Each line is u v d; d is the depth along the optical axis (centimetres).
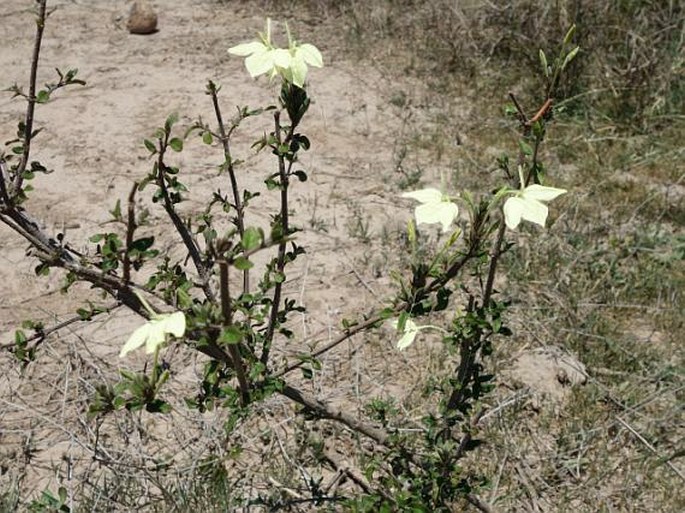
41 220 447
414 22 717
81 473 300
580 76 615
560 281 414
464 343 227
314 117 582
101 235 198
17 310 383
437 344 378
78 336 353
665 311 410
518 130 564
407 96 620
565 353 378
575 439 333
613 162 546
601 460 327
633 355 376
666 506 309
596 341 388
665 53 617
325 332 379
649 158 548
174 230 443
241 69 649
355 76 646
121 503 284
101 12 750
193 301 213
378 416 264
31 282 403
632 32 617
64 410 327
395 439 245
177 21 738
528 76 644
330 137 558
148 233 439
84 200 470
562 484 315
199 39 700
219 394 208
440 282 198
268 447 317
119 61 653
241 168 512
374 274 423
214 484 281
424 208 191
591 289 416
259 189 490
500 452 322
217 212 462
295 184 500
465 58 663
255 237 149
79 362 349
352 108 597
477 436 327
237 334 162
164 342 172
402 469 247
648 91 599
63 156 515
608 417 345
